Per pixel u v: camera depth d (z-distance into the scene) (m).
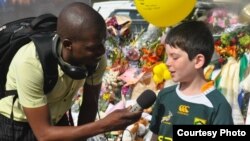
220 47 3.98
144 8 3.15
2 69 2.26
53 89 2.20
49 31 2.24
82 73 2.11
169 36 2.33
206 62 2.29
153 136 2.43
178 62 2.27
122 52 4.58
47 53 2.07
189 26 2.29
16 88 2.20
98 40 2.01
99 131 2.07
